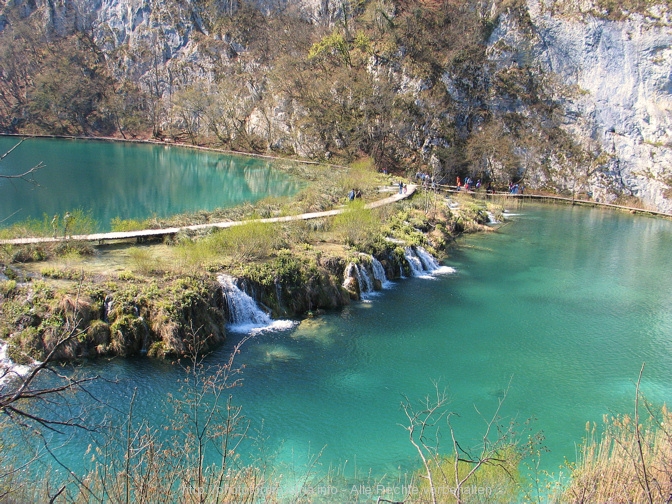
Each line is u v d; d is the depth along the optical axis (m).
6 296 21.28
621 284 34.38
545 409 19.47
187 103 98.62
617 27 70.44
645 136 66.81
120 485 9.09
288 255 28.33
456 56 76.94
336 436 17.09
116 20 120.00
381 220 38.19
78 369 19.45
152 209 46.72
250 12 109.06
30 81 107.31
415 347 23.77
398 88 79.62
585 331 26.72
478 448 16.55
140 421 16.34
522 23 76.19
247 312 25.06
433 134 74.06
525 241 44.34
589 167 68.56
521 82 75.00
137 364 20.42
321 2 103.19
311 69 88.69
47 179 58.62
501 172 70.81
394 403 19.22
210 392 16.81
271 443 16.41
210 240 27.97
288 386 19.83
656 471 10.93
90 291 21.69
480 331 25.95
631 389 21.20
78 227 28.92
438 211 45.94
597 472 11.64
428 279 33.53
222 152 89.31
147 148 92.06
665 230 51.62
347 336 24.47
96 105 107.00
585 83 72.00
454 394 20.11
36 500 9.66
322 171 63.81
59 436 15.00
